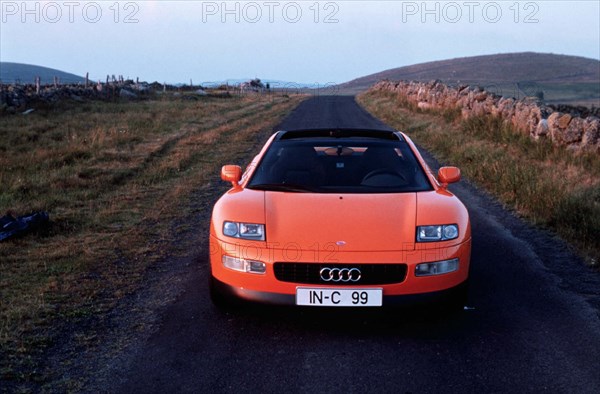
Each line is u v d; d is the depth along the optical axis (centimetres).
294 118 2462
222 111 2692
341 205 409
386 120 2367
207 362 344
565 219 664
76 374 327
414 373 329
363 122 2267
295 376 326
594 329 390
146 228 660
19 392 304
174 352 357
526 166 976
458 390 310
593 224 621
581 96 9944
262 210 405
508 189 857
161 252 571
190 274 506
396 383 318
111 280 487
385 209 403
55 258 541
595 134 1038
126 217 713
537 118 1243
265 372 331
